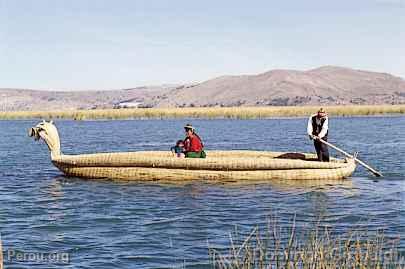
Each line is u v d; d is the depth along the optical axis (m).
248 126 89.81
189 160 26.33
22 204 21.38
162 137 66.12
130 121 128.25
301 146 49.34
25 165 35.31
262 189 24.14
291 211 19.58
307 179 26.33
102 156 27.34
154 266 13.43
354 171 30.00
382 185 25.20
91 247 15.13
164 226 17.44
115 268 13.34
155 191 23.86
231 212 19.47
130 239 15.90
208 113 115.50
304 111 113.00
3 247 15.18
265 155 29.55
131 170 26.97
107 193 23.52
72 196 22.95
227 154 29.97
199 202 21.34
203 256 14.11
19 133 79.56
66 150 48.78
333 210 19.66
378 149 43.41
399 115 130.12
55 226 17.59
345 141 52.59
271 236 15.73
